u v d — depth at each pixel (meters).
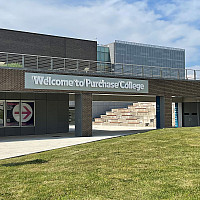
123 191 8.30
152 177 9.62
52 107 29.66
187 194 7.88
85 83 25.52
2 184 9.43
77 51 34.69
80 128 25.47
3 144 20.41
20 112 27.84
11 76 22.61
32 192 8.45
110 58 87.88
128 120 47.91
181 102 43.09
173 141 17.48
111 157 13.35
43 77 23.70
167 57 101.88
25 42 31.25
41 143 20.70
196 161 11.70
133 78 28.55
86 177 9.93
